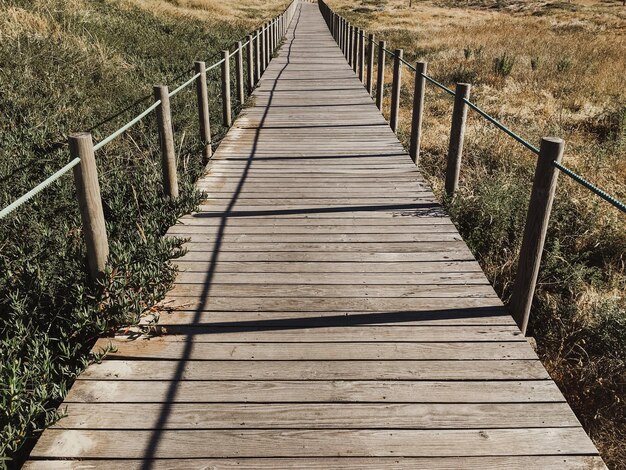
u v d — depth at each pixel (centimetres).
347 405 253
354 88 1066
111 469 218
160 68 1138
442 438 235
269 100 954
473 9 4406
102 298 318
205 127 655
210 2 3044
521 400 258
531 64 1446
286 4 4525
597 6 4391
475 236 508
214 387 264
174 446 229
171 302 337
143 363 282
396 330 311
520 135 870
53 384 264
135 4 1805
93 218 315
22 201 251
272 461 222
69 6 1214
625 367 372
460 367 280
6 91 714
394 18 3275
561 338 412
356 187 538
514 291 324
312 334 306
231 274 371
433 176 717
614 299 439
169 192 488
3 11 975
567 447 230
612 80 1346
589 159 767
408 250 407
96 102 807
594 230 556
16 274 379
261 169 593
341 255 399
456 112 502
